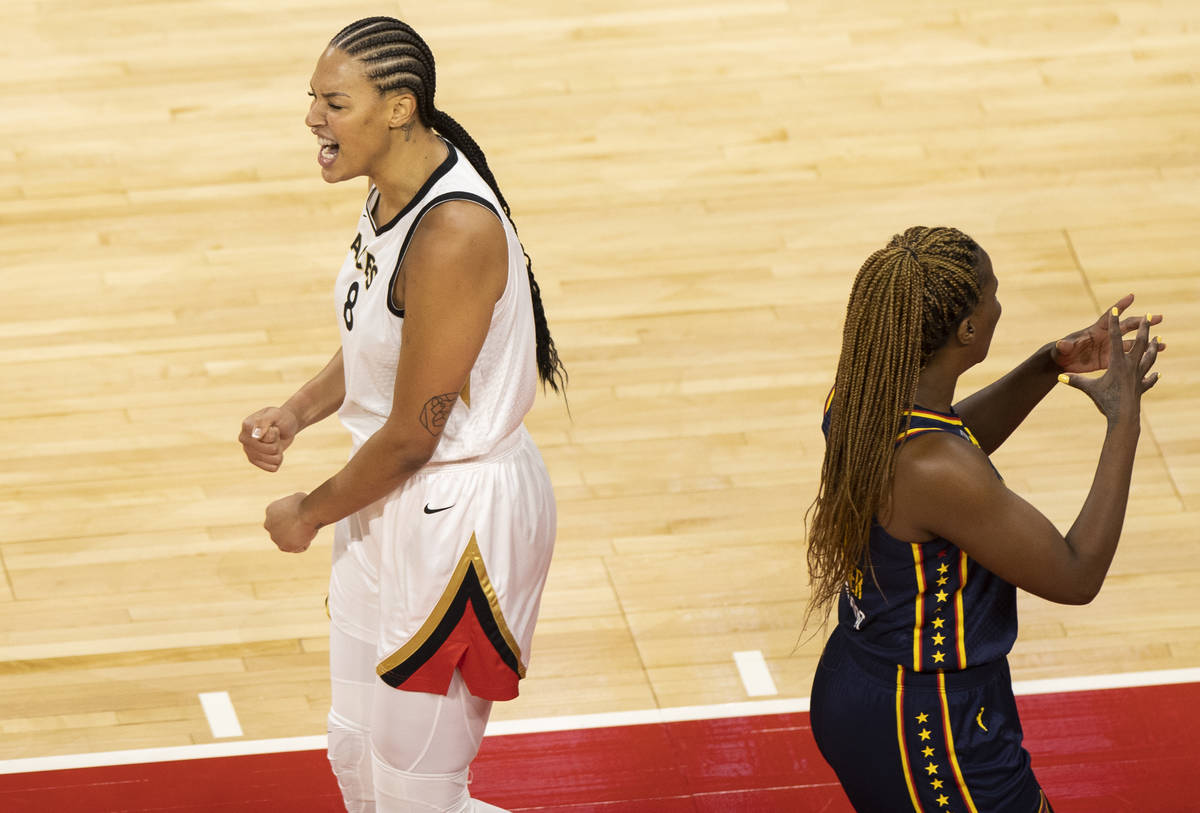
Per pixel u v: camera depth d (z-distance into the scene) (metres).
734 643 12.65
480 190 7.62
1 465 14.76
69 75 21.11
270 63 21.36
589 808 10.90
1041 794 8.14
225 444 15.03
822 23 22.22
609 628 12.80
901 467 7.34
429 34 22.02
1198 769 11.09
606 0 22.83
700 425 15.22
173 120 20.20
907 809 8.08
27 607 13.12
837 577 7.79
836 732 8.20
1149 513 13.95
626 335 16.45
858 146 19.59
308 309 16.91
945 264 7.23
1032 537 7.35
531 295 8.62
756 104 20.47
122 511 14.21
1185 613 12.82
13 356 16.20
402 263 7.63
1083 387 7.78
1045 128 19.89
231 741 11.73
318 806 10.99
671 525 13.97
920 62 21.30
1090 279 17.16
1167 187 18.72
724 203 18.56
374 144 7.50
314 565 13.61
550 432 15.13
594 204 18.58
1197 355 15.93
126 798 11.12
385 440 7.83
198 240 18.02
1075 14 22.33
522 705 11.98
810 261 17.56
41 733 11.84
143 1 22.80
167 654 12.64
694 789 11.07
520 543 8.35
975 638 7.71
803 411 15.38
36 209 18.56
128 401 15.59
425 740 8.59
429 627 8.26
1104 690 11.98
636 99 20.59
